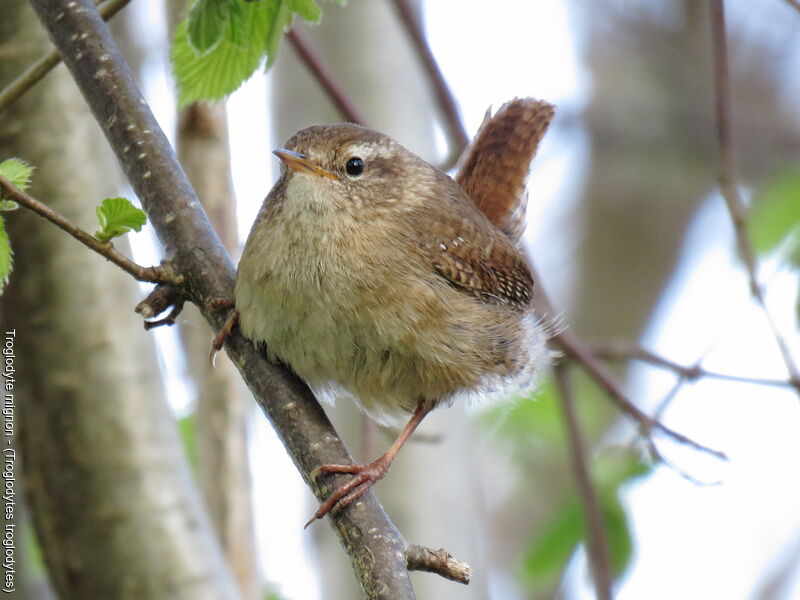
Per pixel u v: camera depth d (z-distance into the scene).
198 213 7.66
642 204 18.48
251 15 7.89
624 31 19.19
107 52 7.70
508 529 16.05
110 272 9.29
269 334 7.66
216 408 9.99
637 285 18.20
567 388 10.80
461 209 9.05
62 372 9.10
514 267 9.34
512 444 14.68
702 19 19.14
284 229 7.92
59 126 9.30
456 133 11.02
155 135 7.66
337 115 12.29
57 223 6.57
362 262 8.02
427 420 11.60
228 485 9.91
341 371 8.09
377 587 6.43
